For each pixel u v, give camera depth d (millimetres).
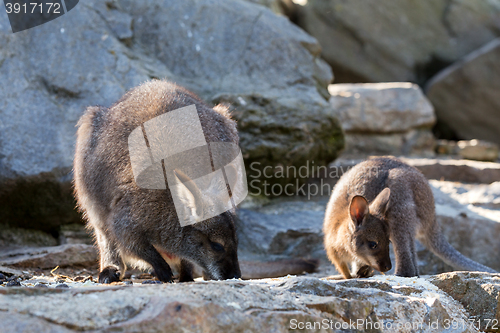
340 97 21328
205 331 4469
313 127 13773
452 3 29188
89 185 7973
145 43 13836
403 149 21797
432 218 10031
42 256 9555
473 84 26438
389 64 28859
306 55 14906
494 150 22125
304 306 5332
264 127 13273
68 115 11758
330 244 9812
